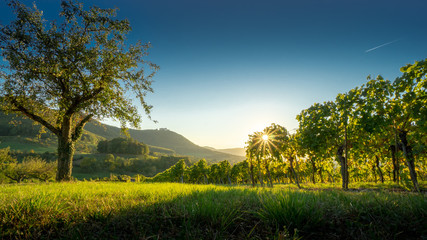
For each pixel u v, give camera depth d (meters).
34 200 2.98
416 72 5.64
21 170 42.56
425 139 5.83
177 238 2.33
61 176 14.30
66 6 13.17
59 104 14.24
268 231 2.47
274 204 2.84
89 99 15.09
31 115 14.53
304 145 10.80
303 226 2.51
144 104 16.22
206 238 2.31
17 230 2.36
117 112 15.62
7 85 12.84
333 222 2.57
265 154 15.14
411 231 2.29
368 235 2.26
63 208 2.99
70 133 15.36
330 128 9.59
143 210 3.05
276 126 13.95
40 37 12.45
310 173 32.38
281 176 40.53
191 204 3.14
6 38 12.27
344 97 8.24
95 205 3.27
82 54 13.38
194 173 44.12
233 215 2.79
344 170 9.16
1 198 3.46
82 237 2.31
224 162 43.72
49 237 2.36
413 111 5.63
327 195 3.74
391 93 6.59
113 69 14.61
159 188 5.98
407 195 3.37
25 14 12.48
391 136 7.75
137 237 2.33
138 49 16.28
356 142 9.10
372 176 19.34
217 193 4.55
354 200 3.17
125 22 14.95
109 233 2.44
